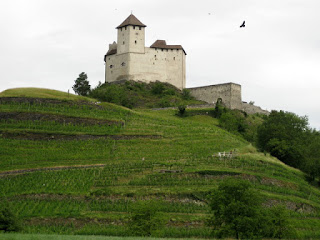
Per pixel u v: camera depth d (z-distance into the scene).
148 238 48.88
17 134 111.56
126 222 69.00
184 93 181.12
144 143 114.50
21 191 81.69
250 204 59.00
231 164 97.69
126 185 86.19
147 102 167.88
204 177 89.62
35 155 102.69
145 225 60.41
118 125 124.19
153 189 83.12
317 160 100.38
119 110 136.75
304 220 75.44
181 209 74.75
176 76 188.12
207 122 150.00
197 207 76.25
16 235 47.44
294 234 60.88
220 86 176.12
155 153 107.56
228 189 60.38
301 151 113.12
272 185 89.12
